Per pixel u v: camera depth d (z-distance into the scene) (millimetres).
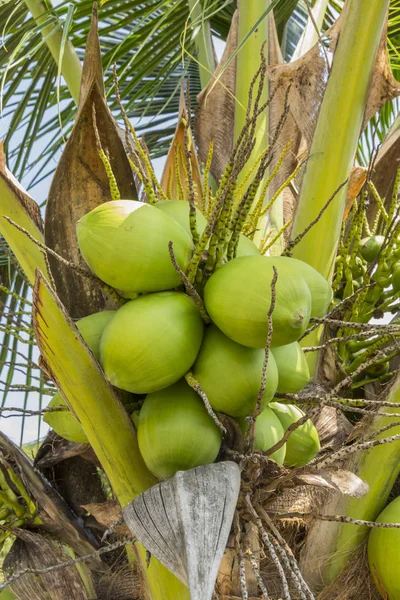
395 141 3330
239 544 1884
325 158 2703
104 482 2859
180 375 1915
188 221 2148
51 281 2037
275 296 1798
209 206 2273
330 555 2496
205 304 1924
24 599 2441
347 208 3332
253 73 3129
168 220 1982
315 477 2004
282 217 2992
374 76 2807
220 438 1955
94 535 2676
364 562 2500
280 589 2385
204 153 3244
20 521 2596
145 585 2293
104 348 1919
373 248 2961
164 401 1950
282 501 2301
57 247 2389
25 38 2516
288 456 2240
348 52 2723
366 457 2557
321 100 3012
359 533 2516
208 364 1921
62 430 2215
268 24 3219
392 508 2457
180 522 1750
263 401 1922
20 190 2514
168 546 1746
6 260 4027
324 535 2516
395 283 2830
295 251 2697
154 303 1917
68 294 2383
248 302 1852
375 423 2584
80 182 2396
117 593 2580
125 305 1952
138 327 1880
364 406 2836
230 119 3191
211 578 1678
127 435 2068
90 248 1937
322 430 2590
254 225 2322
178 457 1908
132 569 2586
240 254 2145
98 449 2078
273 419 2107
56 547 2523
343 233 3041
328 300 2068
